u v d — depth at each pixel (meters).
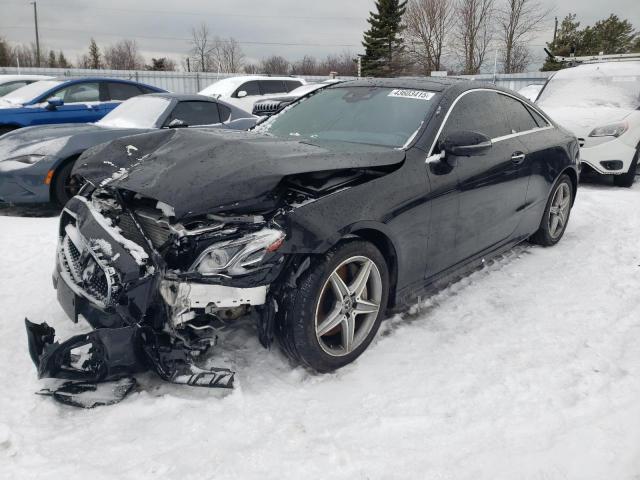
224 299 2.28
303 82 13.16
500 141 3.75
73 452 2.02
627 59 9.45
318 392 2.49
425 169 3.00
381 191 2.73
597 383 2.55
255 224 2.39
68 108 8.19
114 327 2.40
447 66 48.91
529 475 1.93
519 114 4.16
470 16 46.81
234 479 1.89
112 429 2.17
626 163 7.32
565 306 3.48
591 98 8.12
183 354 2.34
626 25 46.00
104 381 2.37
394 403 2.40
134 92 9.00
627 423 2.21
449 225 3.21
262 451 2.04
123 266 2.29
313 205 2.45
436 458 2.04
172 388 2.47
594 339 3.01
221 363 2.67
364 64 49.03
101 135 5.75
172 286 2.28
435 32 48.09
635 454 2.03
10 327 3.05
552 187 4.45
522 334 3.09
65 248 2.82
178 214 2.25
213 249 2.31
